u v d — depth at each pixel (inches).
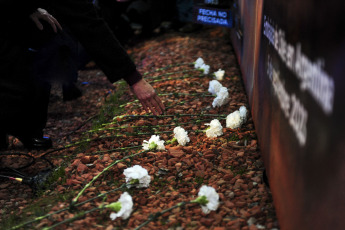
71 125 159.8
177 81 180.2
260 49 114.3
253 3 132.3
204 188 90.9
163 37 261.6
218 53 214.5
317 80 61.9
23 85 101.4
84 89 200.8
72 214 95.8
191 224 87.8
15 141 146.4
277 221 86.0
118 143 132.0
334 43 56.2
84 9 98.0
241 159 112.8
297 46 71.6
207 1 203.9
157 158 116.6
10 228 93.4
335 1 55.5
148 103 106.7
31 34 102.8
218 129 126.0
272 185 91.7
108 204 97.4
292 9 74.8
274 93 90.8
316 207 63.1
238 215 89.7
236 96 158.1
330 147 59.5
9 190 116.7
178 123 140.5
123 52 101.1
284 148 79.4
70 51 136.0
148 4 257.1
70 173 117.5
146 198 99.8
